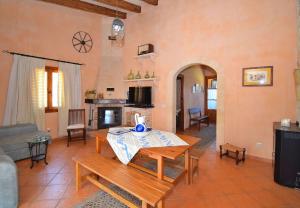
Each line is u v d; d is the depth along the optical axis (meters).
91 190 2.41
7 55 3.98
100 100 5.31
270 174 2.90
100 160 2.38
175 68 4.57
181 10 4.43
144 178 1.93
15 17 4.08
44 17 4.54
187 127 6.62
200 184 2.58
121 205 2.11
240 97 3.64
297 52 2.94
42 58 4.46
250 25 3.48
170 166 2.91
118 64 5.80
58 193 2.33
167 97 4.75
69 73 4.98
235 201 2.20
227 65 3.77
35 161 3.31
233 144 3.76
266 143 3.40
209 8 3.97
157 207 1.73
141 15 5.26
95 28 5.58
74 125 4.54
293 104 3.12
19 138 3.39
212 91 7.77
